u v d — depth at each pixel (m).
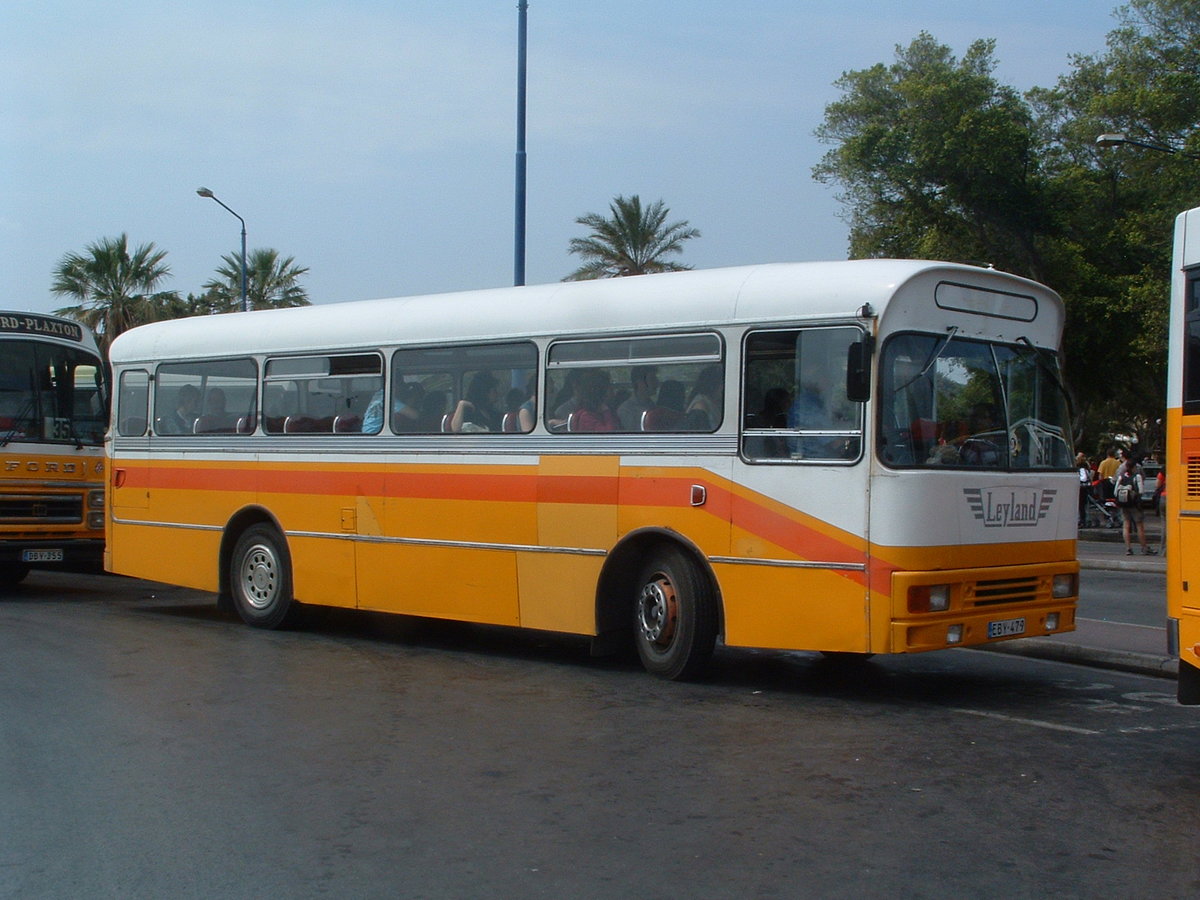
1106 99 35.25
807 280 8.82
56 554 15.76
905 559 8.33
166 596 15.84
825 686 9.45
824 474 8.57
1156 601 15.27
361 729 7.91
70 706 8.60
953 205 35.03
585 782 6.65
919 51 40.72
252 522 12.67
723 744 7.52
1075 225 35.28
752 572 8.88
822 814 6.07
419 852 5.52
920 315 8.67
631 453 9.59
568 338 10.07
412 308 11.33
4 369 15.44
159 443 13.51
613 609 9.86
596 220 48.94
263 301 48.69
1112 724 8.13
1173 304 6.94
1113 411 50.50
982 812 6.11
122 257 43.97
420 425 11.06
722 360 9.14
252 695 9.02
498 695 9.03
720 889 5.03
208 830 5.85
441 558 10.83
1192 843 5.64
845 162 36.72
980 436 8.95
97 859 5.45
